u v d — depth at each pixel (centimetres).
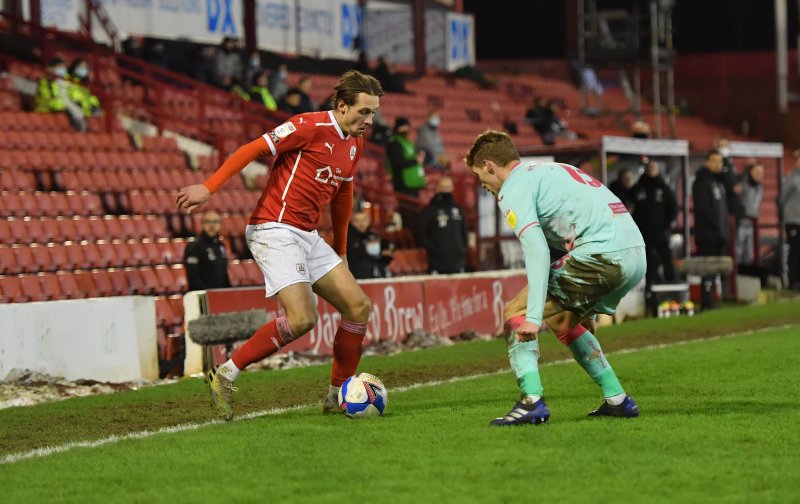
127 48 4072
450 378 1917
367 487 973
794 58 7581
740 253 4000
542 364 2088
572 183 1227
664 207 3353
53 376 2022
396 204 3791
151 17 4678
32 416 1584
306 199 1375
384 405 1396
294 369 2116
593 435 1188
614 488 948
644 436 1180
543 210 1225
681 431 1209
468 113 5722
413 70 5962
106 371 2103
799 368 1867
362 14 5781
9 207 2952
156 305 2741
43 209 3019
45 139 3294
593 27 6159
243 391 1783
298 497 944
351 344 1414
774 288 3822
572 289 1229
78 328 2064
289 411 1501
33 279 2727
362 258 2881
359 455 1116
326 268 1409
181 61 4197
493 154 1242
